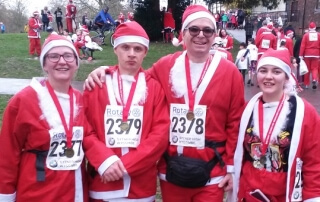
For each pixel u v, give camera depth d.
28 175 3.17
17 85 12.06
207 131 3.51
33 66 15.96
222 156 3.59
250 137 3.44
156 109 3.44
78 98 3.34
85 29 19.03
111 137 3.30
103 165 3.20
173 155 3.53
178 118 3.52
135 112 3.35
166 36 24.39
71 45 3.24
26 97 3.14
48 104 3.18
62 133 3.18
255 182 3.39
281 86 3.40
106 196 3.33
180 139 3.50
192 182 3.41
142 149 3.28
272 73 3.37
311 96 11.90
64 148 3.20
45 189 3.16
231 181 3.57
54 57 3.18
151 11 24.55
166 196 3.63
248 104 3.51
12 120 3.16
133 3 26.56
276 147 3.32
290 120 3.31
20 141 3.19
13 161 3.19
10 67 15.60
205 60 3.58
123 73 3.47
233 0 24.89
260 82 3.43
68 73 3.22
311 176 3.33
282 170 3.32
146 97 3.42
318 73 14.13
